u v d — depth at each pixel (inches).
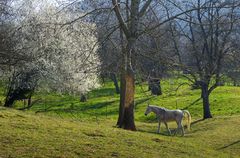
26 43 1425.9
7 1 1299.2
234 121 1300.4
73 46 1461.6
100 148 553.0
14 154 470.0
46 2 1381.6
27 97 1745.8
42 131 604.4
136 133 754.2
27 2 1397.6
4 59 1310.3
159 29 823.7
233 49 1248.8
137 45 815.1
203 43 1349.7
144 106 1998.0
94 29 799.7
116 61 797.9
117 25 810.2
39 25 904.3
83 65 812.0
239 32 1138.7
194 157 625.6
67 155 496.7
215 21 900.6
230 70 1239.5
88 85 1672.0
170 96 2230.6
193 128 1258.0
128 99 960.9
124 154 543.5
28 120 689.0
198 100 2058.3
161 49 812.6
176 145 691.4
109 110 1967.3
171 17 813.2
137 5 853.8
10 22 1300.4
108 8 792.3
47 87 1669.5
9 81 1672.0
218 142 966.4
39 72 1600.6
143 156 553.6
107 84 2851.9
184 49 1204.5
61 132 616.7
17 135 552.4
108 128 768.9
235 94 2262.6
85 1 795.4
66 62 1523.1
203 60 1277.1
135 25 816.9
